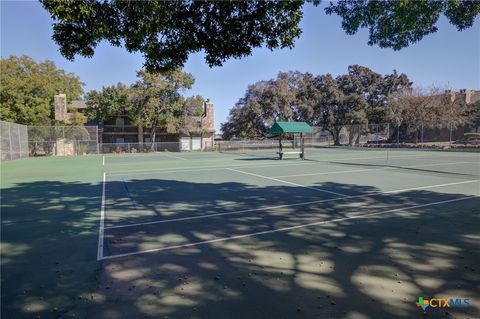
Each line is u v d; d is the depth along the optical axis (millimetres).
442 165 20609
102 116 44625
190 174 17344
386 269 4691
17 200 10445
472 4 6977
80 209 9016
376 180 13992
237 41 5359
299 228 6855
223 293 4035
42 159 30984
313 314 3531
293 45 5508
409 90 46500
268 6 5137
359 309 3629
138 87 42469
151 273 4668
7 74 40281
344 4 7852
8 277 4594
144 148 44938
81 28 4941
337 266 4824
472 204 8969
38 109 38156
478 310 3602
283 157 30094
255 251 5520
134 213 8453
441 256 5156
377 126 44969
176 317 3514
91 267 4918
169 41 5543
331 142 54344
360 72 53344
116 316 3553
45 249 5762
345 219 7535
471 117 38812
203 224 7293
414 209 8445
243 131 54281
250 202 9648
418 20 7277
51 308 3738
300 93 54188
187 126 45906
